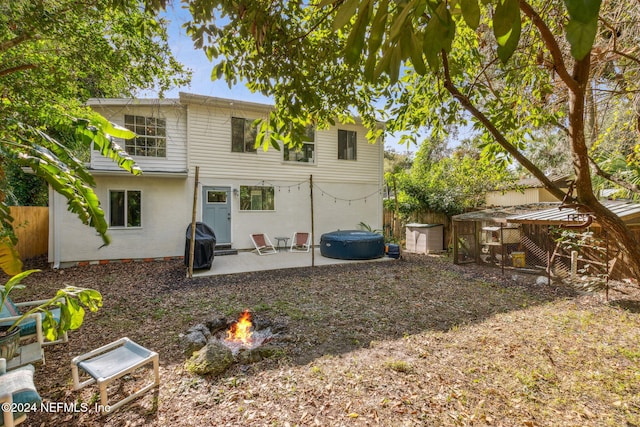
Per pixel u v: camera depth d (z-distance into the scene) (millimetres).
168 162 9664
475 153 11109
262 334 4375
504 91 3561
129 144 9156
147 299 5719
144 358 2957
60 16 4129
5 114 3100
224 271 7875
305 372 3213
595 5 582
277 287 6578
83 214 2594
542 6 2492
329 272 8055
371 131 3545
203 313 5000
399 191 13680
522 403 2717
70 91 5762
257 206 10906
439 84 3107
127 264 8859
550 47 1388
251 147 10781
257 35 1892
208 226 9148
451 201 11594
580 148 1464
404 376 3123
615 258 5957
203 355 3330
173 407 2686
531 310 5184
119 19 4938
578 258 6742
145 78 6008
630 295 5840
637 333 4164
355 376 3123
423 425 2443
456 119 3502
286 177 11297
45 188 11539
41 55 5109
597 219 1558
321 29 2449
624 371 3219
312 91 2326
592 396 2818
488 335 4137
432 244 11484
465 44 3125
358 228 12484
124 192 9148
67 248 8547
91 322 4621
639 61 2164
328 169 11961
